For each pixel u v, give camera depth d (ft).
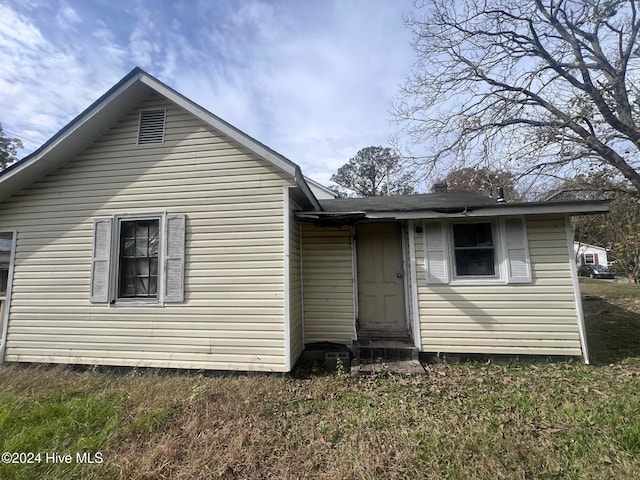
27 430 10.12
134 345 16.28
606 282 60.29
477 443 9.07
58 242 17.48
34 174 17.57
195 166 16.80
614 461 8.18
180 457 8.89
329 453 8.98
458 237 17.85
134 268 17.01
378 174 110.93
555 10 26.00
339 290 19.90
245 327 15.69
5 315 17.51
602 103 25.31
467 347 17.07
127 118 17.61
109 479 8.04
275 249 15.84
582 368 15.37
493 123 28.35
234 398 12.66
